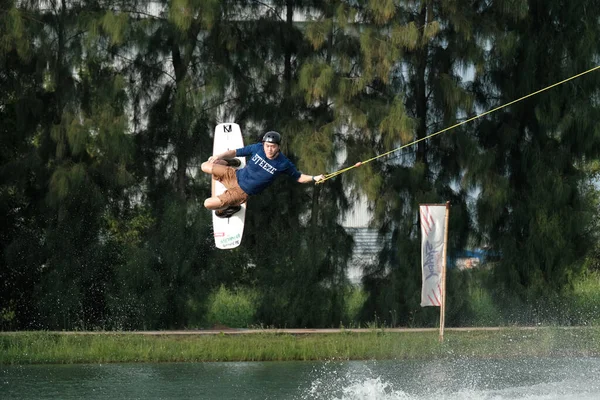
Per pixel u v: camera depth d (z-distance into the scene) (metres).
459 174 93.38
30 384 59.59
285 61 94.19
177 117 88.88
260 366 68.31
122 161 87.44
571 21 91.00
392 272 92.50
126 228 93.19
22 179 89.69
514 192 93.00
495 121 93.69
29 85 90.50
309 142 86.75
